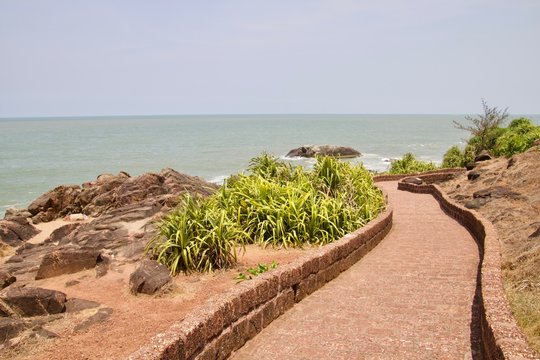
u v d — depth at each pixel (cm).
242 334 513
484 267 635
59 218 1802
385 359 455
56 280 878
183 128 17962
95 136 12288
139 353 361
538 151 1755
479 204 1444
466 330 523
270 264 896
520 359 338
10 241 1437
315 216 1056
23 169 4950
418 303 639
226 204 1090
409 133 12469
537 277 667
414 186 2411
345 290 729
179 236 900
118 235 1166
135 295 772
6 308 679
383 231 1212
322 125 19750
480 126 2983
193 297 759
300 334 542
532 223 1022
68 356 571
